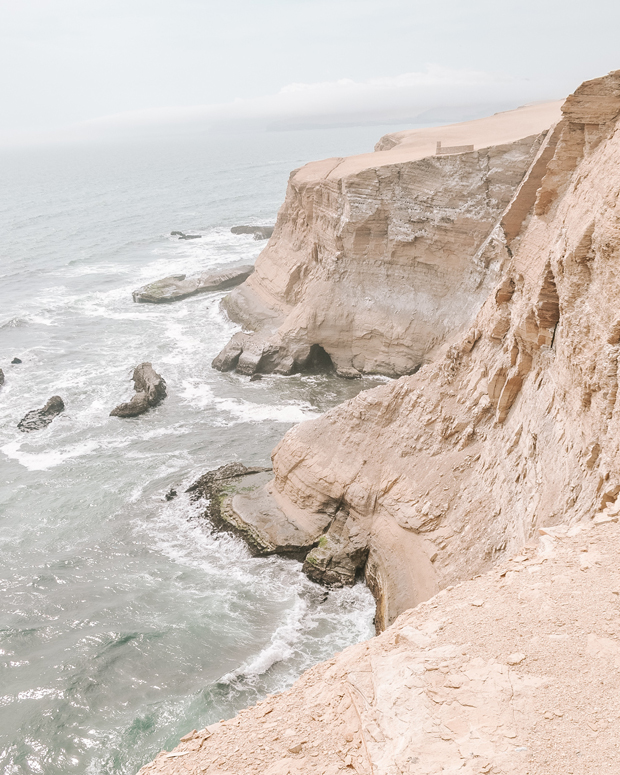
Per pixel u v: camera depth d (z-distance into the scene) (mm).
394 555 26969
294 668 24812
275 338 56156
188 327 66688
